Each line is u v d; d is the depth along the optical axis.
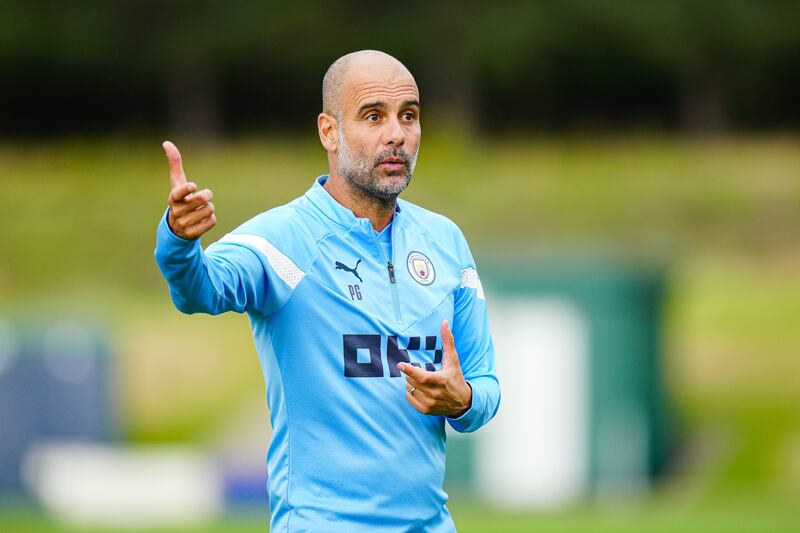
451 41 127.00
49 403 48.03
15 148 130.12
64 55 131.62
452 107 128.62
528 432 47.16
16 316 50.19
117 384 54.97
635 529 37.22
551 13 127.88
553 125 138.88
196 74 136.12
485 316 15.87
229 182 90.62
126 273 87.31
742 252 85.50
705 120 135.00
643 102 138.62
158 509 44.66
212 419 56.97
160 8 130.25
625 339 47.22
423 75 129.38
